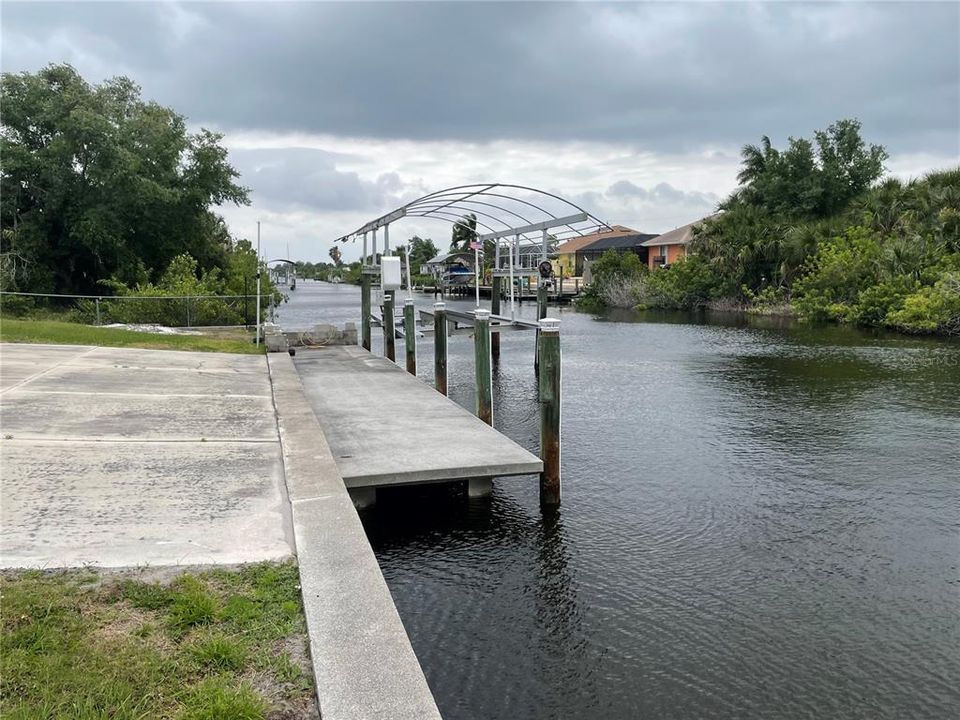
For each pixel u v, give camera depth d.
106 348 13.48
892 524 7.86
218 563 4.11
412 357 16.02
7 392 8.77
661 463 10.08
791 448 10.85
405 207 16.41
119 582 3.77
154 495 5.29
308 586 3.85
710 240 44.34
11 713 2.65
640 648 5.38
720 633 5.61
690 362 20.11
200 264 34.72
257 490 5.53
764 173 51.31
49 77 32.22
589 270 54.34
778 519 7.97
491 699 4.74
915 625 5.76
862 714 4.67
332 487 5.63
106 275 33.03
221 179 33.72
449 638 5.46
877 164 49.50
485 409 11.35
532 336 27.78
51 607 3.44
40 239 31.05
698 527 7.72
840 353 21.66
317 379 13.02
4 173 31.11
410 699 2.90
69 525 4.58
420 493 8.20
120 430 7.25
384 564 6.68
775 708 4.71
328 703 2.86
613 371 18.55
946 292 27.22
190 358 13.13
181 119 33.25
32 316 27.16
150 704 2.80
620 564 6.78
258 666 3.14
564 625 5.68
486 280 52.50
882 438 11.39
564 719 4.57
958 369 18.28
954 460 10.20
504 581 6.39
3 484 5.36
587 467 9.86
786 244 39.09
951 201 34.81
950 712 4.70
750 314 38.75
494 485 8.79
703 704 4.74
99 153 30.64
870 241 34.94
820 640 5.53
